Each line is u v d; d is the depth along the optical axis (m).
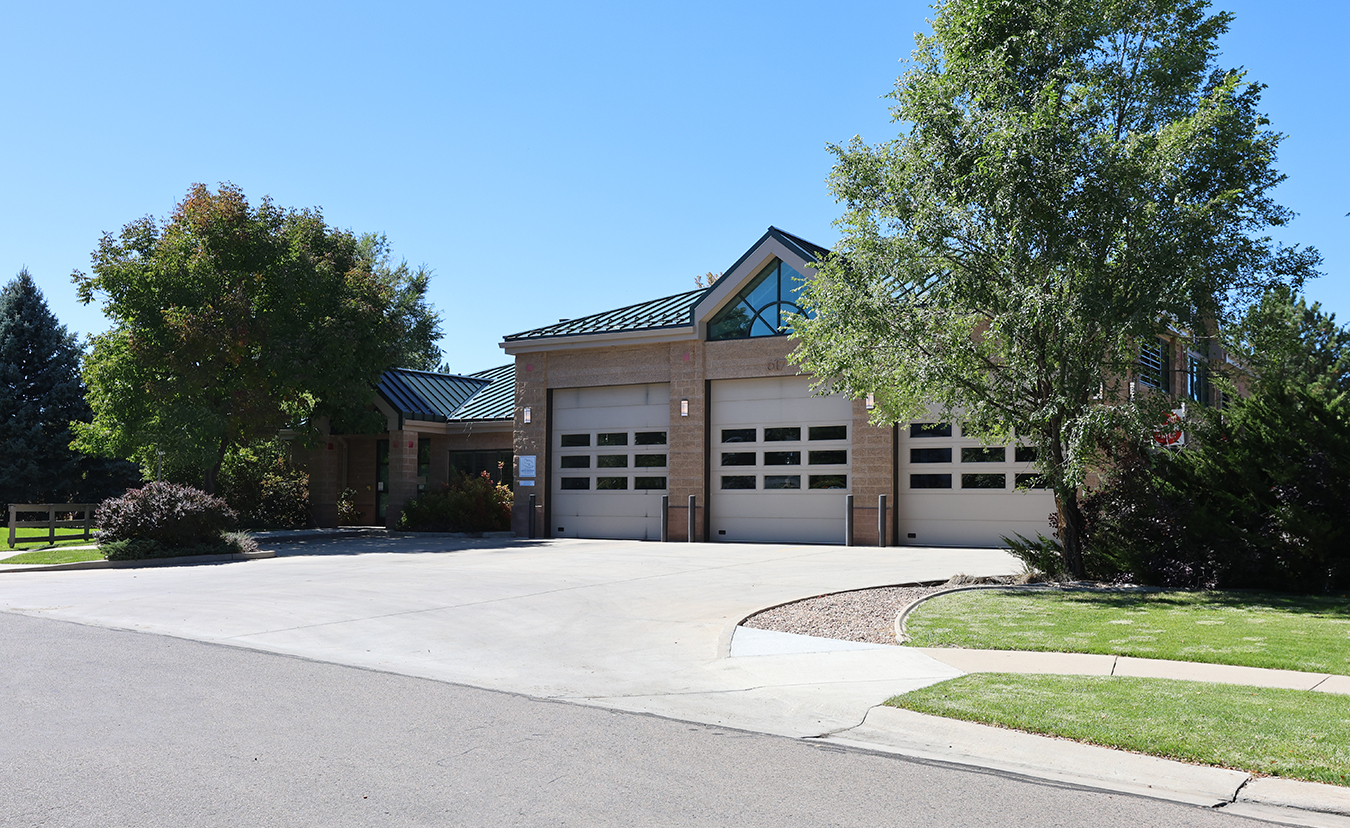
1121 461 14.62
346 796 5.22
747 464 23.81
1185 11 13.92
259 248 26.44
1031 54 13.89
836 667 8.77
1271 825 4.96
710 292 23.89
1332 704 6.91
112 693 7.82
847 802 5.24
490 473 30.80
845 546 21.69
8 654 9.59
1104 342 13.26
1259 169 13.77
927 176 13.88
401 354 33.38
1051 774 5.82
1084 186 12.89
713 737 6.65
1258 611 11.40
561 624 11.47
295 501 30.19
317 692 7.95
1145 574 14.08
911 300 14.59
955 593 13.36
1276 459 13.66
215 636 10.73
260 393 26.34
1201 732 6.24
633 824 4.84
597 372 25.83
